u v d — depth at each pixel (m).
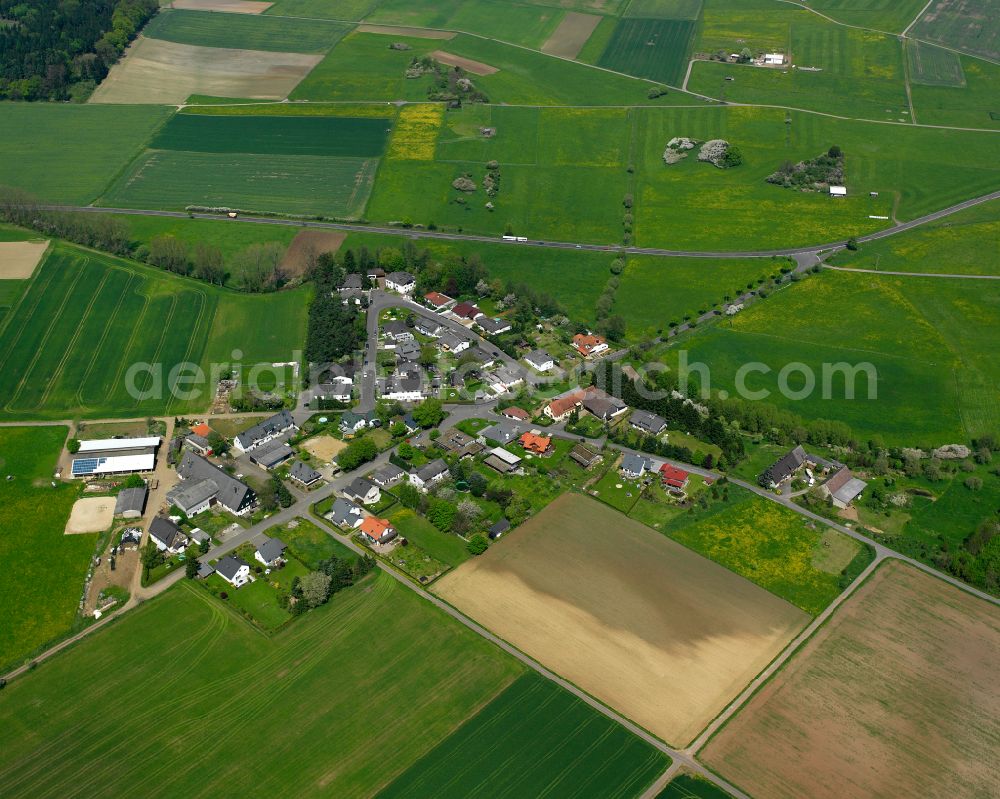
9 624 163.88
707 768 138.12
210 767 138.38
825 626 164.38
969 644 161.25
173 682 151.62
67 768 138.38
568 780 135.88
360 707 147.25
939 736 144.88
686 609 167.25
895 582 174.12
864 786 136.62
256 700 148.50
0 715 146.75
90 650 158.00
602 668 154.88
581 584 172.12
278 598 166.88
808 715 147.38
